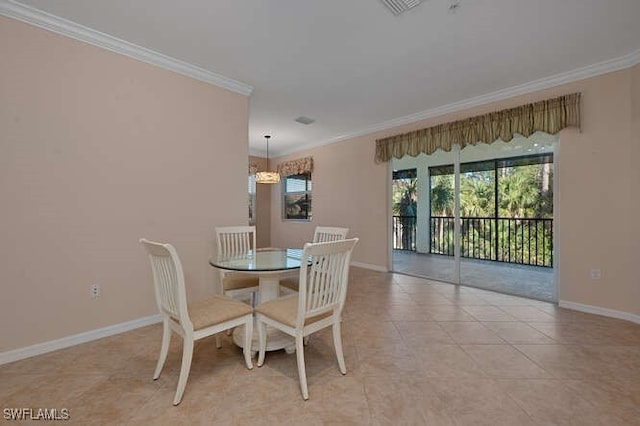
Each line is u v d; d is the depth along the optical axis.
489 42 2.44
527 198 3.77
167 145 2.73
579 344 2.22
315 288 1.70
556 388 1.67
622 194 2.70
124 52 2.46
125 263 2.49
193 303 1.94
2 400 1.57
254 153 7.00
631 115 2.65
